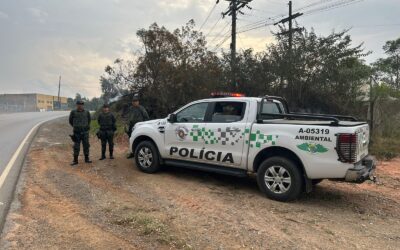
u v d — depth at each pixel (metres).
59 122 25.38
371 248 4.52
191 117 7.62
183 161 7.68
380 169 9.59
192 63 15.33
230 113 7.09
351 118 6.74
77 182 7.21
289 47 14.90
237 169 6.91
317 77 14.38
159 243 4.42
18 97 105.44
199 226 5.02
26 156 10.11
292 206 6.13
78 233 4.66
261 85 15.12
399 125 14.30
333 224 5.35
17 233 4.60
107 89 17.97
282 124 6.37
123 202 5.98
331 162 5.86
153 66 15.82
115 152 11.12
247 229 4.98
